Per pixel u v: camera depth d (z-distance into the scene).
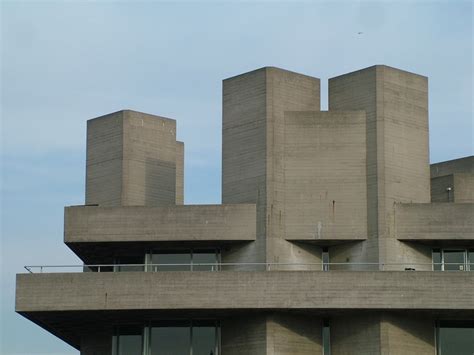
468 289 117.44
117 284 120.06
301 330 121.19
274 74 126.44
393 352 118.56
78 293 120.31
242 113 128.12
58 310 120.12
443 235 123.62
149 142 138.38
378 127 125.06
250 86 127.75
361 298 117.69
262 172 124.81
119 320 125.44
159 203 138.00
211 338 123.88
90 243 126.69
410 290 117.69
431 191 135.75
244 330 121.50
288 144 126.19
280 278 118.38
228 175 128.25
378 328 118.88
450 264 124.69
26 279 121.00
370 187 124.69
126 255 130.88
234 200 127.12
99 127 139.25
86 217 126.88
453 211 124.00
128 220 126.19
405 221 124.25
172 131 140.88
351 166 125.44
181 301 118.94
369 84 126.44
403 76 127.81
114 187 135.88
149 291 119.44
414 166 127.06
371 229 123.81
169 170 139.75
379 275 118.06
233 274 118.94
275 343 119.25
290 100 127.44
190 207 125.62
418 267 124.31
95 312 120.94
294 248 124.88
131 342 126.00
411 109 127.88
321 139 126.06
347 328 121.44
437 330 123.06
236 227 124.50
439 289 117.56
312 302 117.75
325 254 127.12
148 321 125.06
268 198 124.06
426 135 128.75
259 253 123.44
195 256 127.38
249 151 126.62
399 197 125.06
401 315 120.06
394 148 125.56
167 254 127.88
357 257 124.44
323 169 125.62
